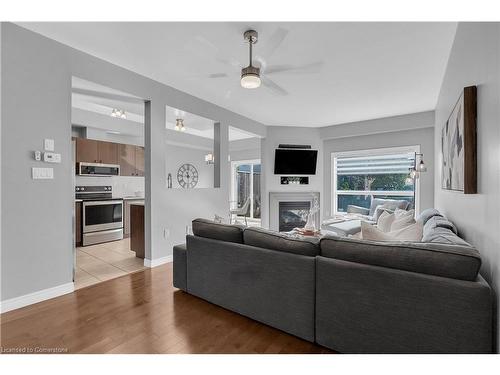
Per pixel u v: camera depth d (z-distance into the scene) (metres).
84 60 2.71
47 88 2.42
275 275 1.91
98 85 2.87
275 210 6.18
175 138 6.75
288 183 6.26
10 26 2.19
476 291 1.22
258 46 2.60
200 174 8.60
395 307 1.42
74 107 4.77
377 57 2.82
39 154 2.36
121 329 1.95
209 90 3.85
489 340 1.21
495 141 1.35
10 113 2.19
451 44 2.55
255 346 1.75
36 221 2.36
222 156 4.68
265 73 3.17
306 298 1.76
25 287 2.29
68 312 2.20
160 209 3.55
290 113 5.11
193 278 2.49
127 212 5.42
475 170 1.71
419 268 1.39
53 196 2.47
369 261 1.55
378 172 5.76
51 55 2.45
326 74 3.27
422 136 5.10
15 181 2.22
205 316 2.15
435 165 4.57
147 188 3.45
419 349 1.36
